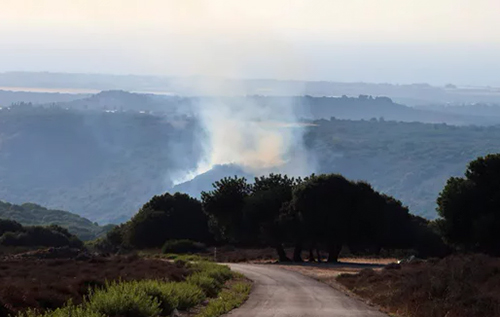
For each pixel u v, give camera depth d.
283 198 98.75
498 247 81.81
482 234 81.19
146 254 113.56
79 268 55.91
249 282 54.78
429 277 39.38
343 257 109.19
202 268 60.16
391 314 34.62
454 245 87.50
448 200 84.31
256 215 98.44
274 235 94.50
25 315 27.16
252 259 104.25
